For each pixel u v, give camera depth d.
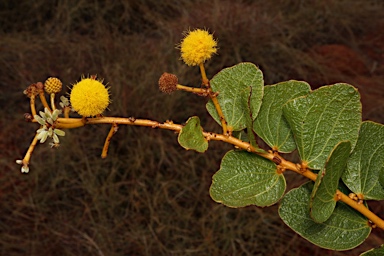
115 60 1.20
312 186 0.26
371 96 1.18
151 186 1.04
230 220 0.95
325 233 0.26
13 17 1.40
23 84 1.19
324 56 1.31
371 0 1.53
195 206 0.98
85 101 0.25
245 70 0.26
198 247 0.93
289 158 0.98
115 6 1.36
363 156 0.26
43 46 1.28
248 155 0.26
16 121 1.13
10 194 1.03
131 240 0.96
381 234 0.90
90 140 1.08
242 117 0.26
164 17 1.39
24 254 0.96
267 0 1.41
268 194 0.26
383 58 1.33
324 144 0.25
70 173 1.05
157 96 1.10
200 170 1.04
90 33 1.36
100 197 1.00
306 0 1.41
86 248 0.97
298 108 0.25
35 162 1.05
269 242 0.94
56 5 1.40
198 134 0.25
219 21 1.24
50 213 1.02
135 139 1.05
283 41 1.25
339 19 1.37
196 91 0.26
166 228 0.96
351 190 0.26
